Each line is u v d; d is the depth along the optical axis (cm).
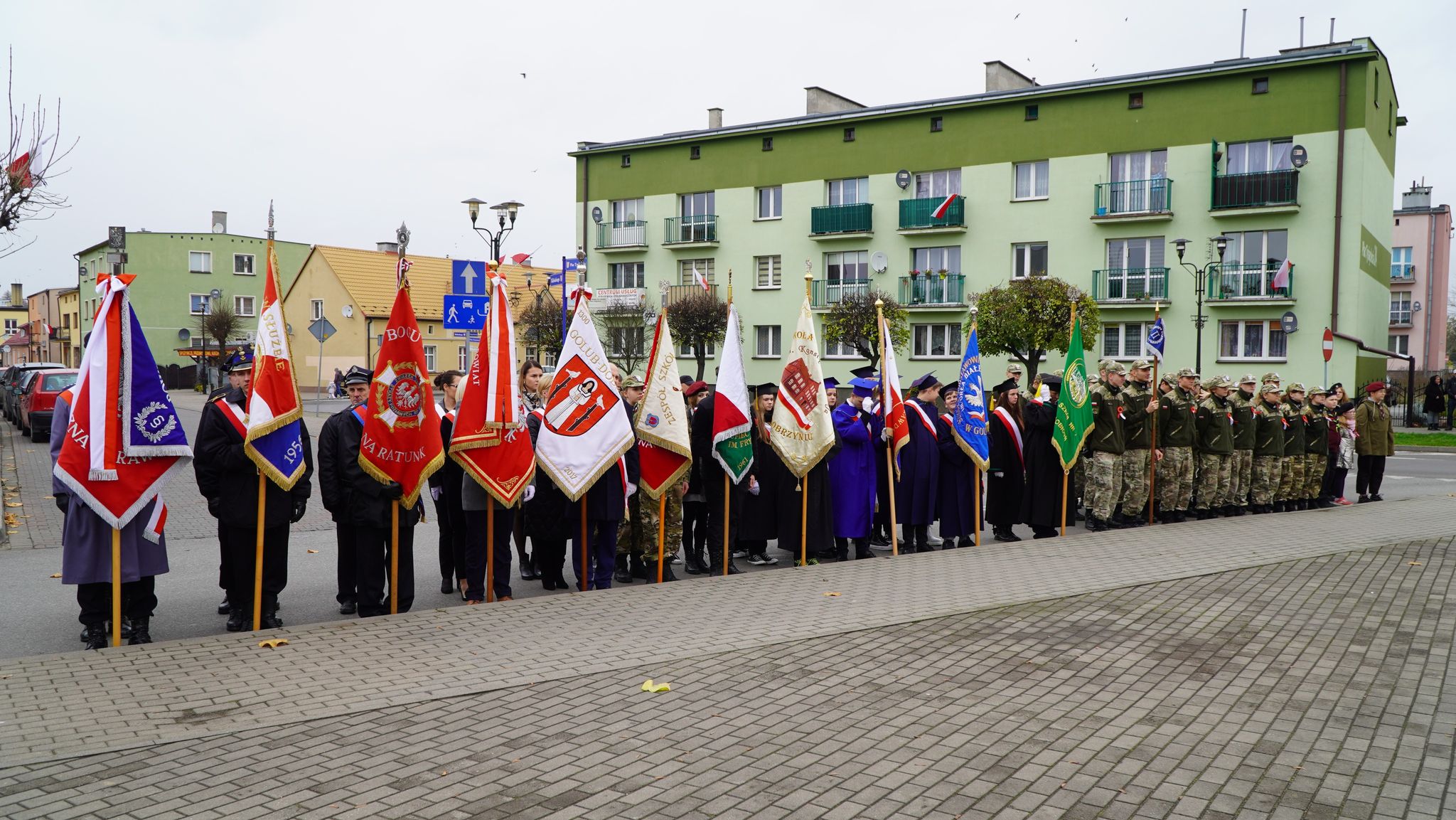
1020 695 600
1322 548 1093
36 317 9375
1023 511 1228
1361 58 2931
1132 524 1309
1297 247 3056
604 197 4375
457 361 5472
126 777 477
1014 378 1289
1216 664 662
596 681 627
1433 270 5731
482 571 875
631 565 1002
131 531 711
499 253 2069
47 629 788
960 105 3550
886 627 758
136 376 703
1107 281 3338
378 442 797
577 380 889
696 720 556
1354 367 2992
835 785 469
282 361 759
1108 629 752
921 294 3666
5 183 1574
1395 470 2281
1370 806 445
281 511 769
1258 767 489
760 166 4006
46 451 2216
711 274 4150
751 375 4069
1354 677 634
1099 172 3328
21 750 506
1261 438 1445
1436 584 912
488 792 460
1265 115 3077
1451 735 532
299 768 488
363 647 696
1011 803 449
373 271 5394
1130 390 1307
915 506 1134
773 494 1056
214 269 6544
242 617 770
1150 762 497
